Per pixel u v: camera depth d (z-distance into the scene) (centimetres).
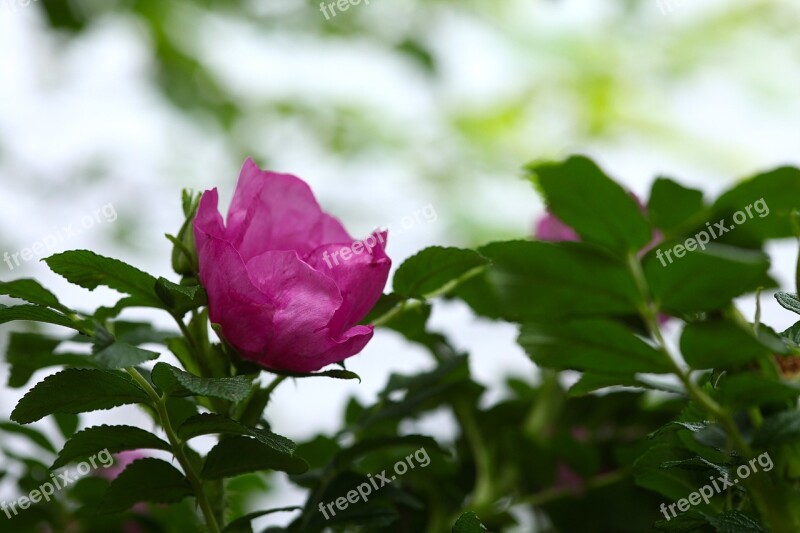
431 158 198
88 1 176
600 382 82
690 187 87
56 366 92
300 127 193
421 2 194
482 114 208
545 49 213
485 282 92
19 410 81
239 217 83
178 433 82
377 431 99
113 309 87
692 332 78
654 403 100
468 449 103
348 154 192
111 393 82
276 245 84
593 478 99
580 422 104
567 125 214
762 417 81
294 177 84
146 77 189
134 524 97
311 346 82
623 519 99
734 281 79
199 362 84
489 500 100
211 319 83
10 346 93
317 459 94
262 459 83
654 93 214
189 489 84
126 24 188
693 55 214
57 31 175
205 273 82
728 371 80
